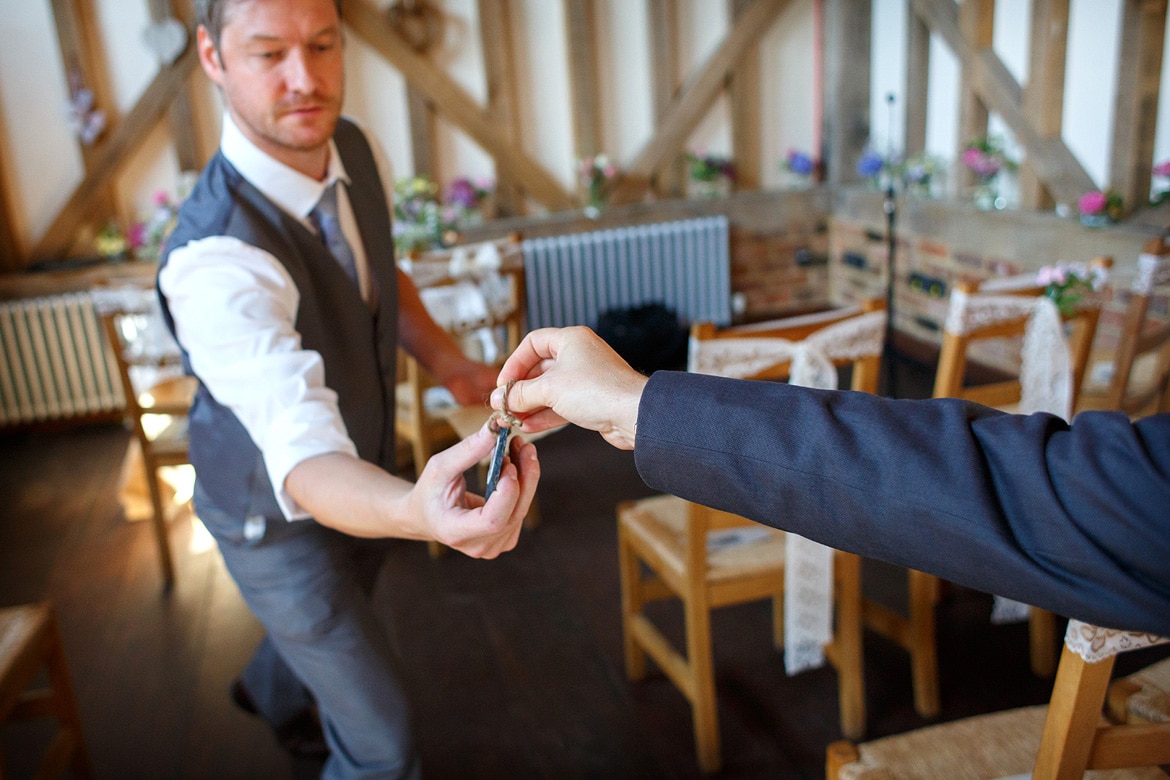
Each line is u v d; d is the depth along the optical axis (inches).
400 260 117.8
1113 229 142.8
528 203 219.0
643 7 213.5
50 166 189.3
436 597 115.5
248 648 108.3
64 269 185.6
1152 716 49.8
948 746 52.7
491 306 120.4
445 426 117.3
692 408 27.9
